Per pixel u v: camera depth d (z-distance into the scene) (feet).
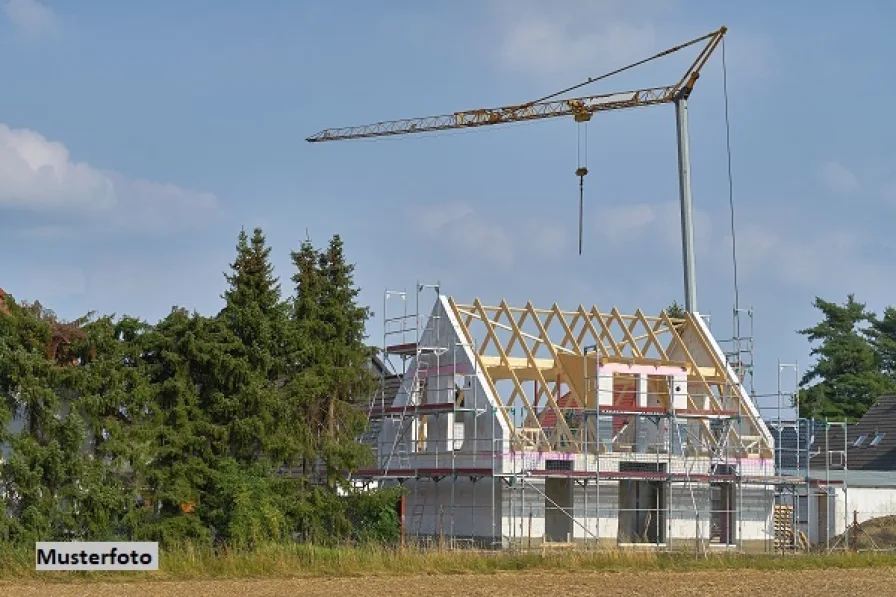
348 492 174.70
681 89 354.13
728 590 133.28
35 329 147.13
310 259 182.29
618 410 199.11
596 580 140.05
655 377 206.90
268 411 163.02
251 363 165.68
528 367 204.95
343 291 180.65
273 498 161.17
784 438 242.99
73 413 143.33
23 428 145.48
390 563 145.07
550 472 192.44
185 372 160.76
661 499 206.39
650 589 132.67
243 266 170.50
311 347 172.04
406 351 211.61
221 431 159.33
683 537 207.72
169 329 162.61
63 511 140.97
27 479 138.62
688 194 319.68
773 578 146.30
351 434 176.14
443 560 148.15
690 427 214.90
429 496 208.44
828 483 213.05
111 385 150.61
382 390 212.43
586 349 201.87
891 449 264.52
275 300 170.60
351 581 134.51
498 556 153.38
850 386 342.64
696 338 225.97
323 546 158.30
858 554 169.17
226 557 139.85
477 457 197.06
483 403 197.98
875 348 361.92
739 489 210.59
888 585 140.26
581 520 199.41
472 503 199.41
